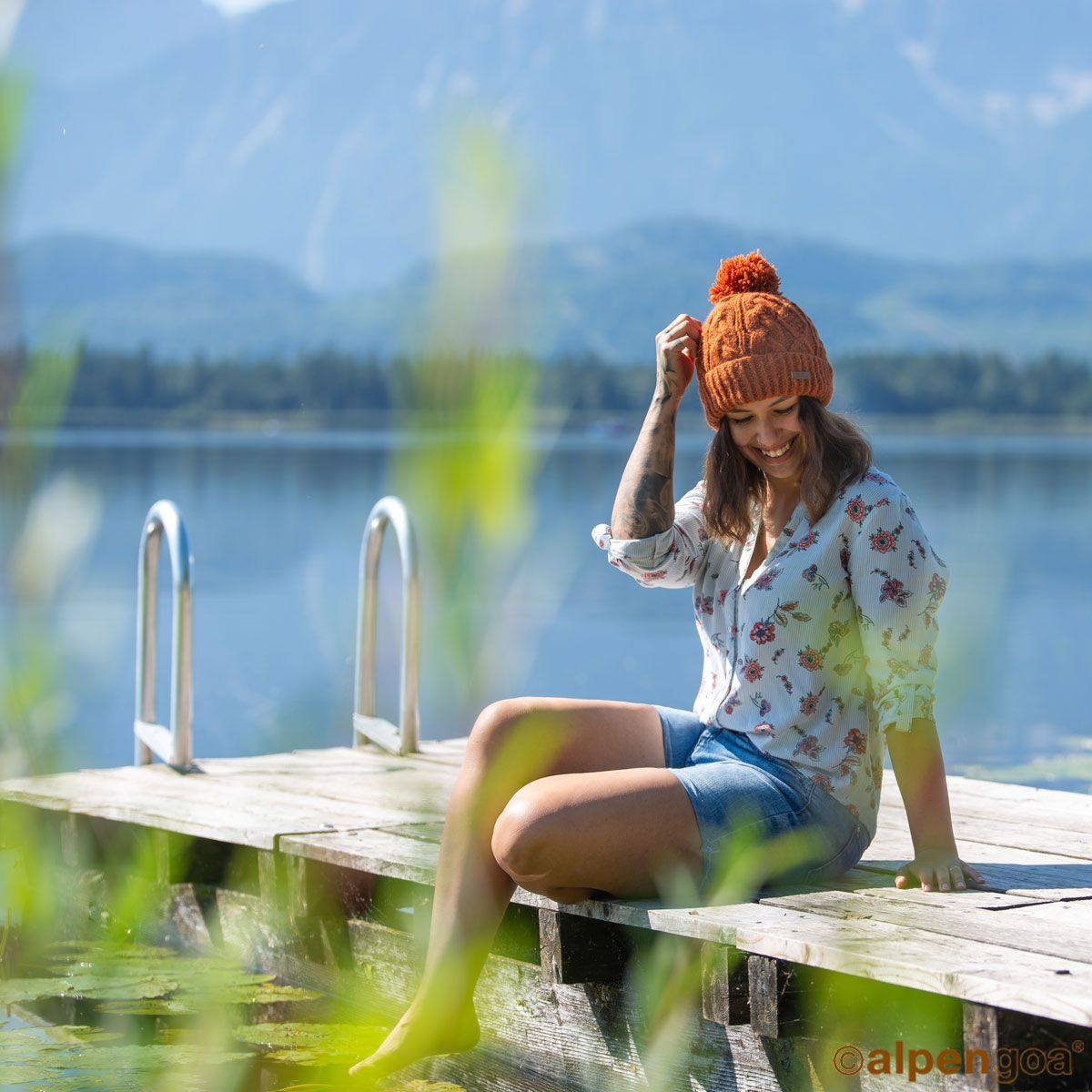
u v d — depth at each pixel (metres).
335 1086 3.77
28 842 1.22
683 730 3.83
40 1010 4.70
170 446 56.66
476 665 0.62
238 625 15.04
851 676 3.70
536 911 4.08
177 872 5.28
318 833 4.82
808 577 3.64
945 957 2.91
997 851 4.20
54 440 0.67
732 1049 3.41
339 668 1.26
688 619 16.73
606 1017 3.77
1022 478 42.66
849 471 3.63
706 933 3.28
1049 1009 2.58
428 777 1.32
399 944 4.47
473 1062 4.12
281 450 55.75
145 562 6.93
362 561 6.98
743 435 3.68
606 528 3.96
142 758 6.93
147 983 4.48
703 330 3.74
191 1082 3.75
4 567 0.68
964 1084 2.88
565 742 3.66
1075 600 16.59
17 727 0.72
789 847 3.56
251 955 5.03
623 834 3.40
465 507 0.59
